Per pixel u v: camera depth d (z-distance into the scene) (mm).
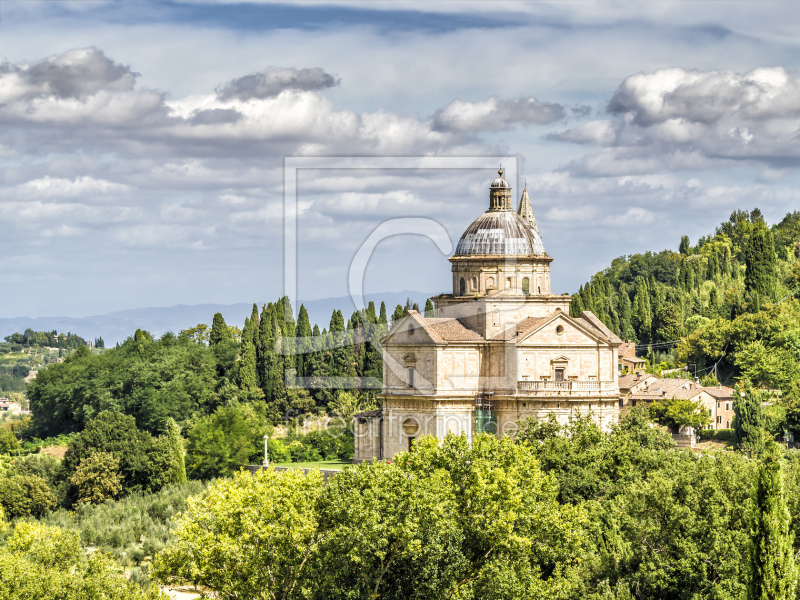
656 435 198375
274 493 131000
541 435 190375
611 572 123438
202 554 128500
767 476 97375
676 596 120438
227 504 130875
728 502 123750
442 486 125062
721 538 119562
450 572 116938
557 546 130625
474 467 128875
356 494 119562
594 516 140125
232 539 127938
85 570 134125
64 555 144875
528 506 129875
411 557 116688
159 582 159250
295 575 129625
